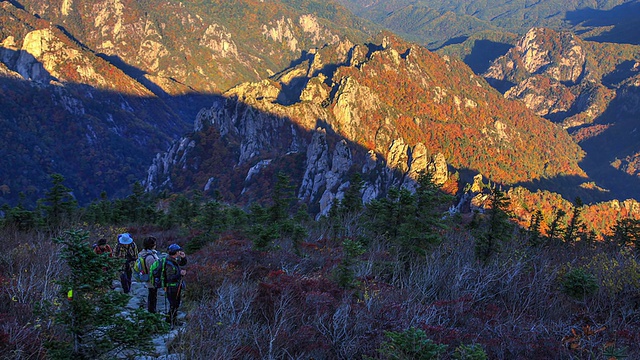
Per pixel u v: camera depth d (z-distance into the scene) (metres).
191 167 135.25
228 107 155.25
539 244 14.19
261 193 104.88
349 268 9.73
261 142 141.50
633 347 6.92
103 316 5.05
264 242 13.63
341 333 7.27
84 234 5.07
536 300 9.09
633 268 9.59
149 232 25.73
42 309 5.54
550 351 6.84
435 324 7.80
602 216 103.81
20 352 5.73
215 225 19.52
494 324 7.73
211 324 7.46
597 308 8.77
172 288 8.16
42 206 20.92
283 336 7.02
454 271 10.11
